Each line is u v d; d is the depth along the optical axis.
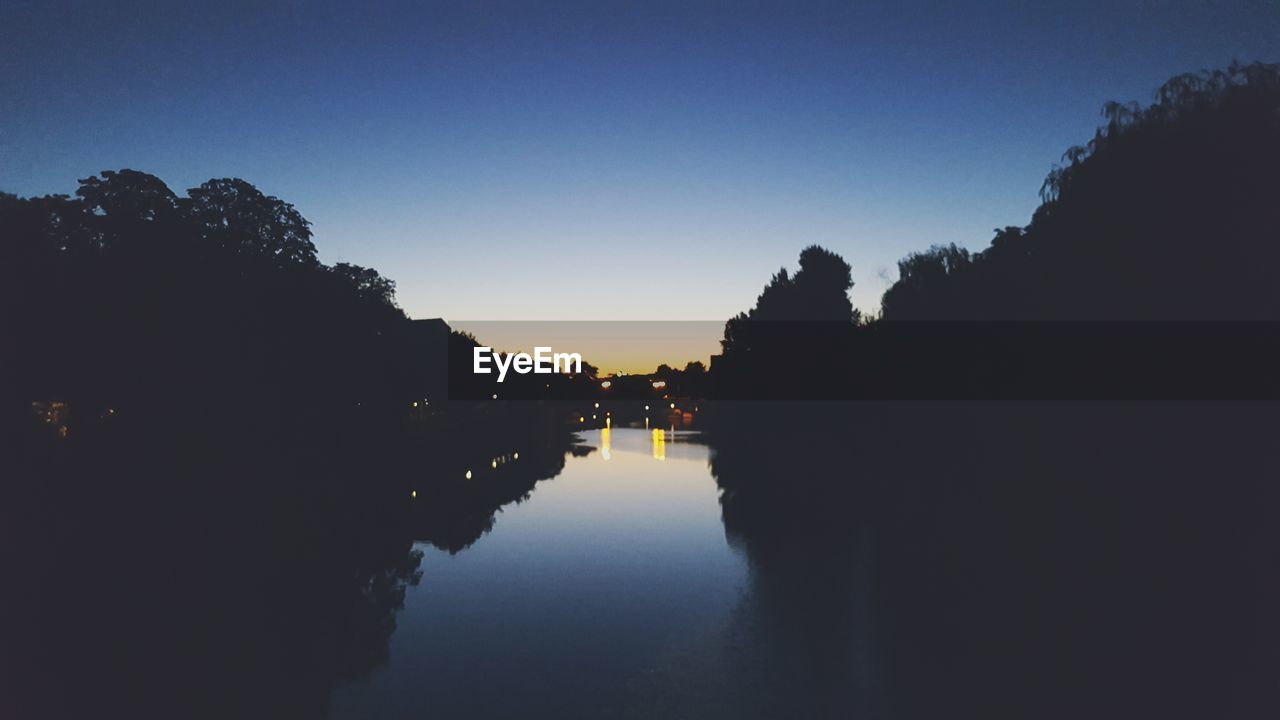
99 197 27.83
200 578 9.42
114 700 5.52
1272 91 12.55
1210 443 12.83
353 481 20.45
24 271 22.86
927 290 23.61
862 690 5.53
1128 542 10.12
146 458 24.33
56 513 14.26
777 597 8.23
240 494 17.25
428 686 5.77
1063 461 15.13
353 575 9.66
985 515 12.82
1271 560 8.82
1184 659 5.99
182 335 26.77
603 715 5.19
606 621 7.53
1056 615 7.17
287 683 5.85
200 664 6.31
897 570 9.25
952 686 5.57
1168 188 12.70
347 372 36.28
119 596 8.51
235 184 35.00
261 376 30.86
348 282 38.50
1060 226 15.05
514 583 9.20
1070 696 5.34
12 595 8.48
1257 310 12.11
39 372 23.95
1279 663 5.86
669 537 12.27
